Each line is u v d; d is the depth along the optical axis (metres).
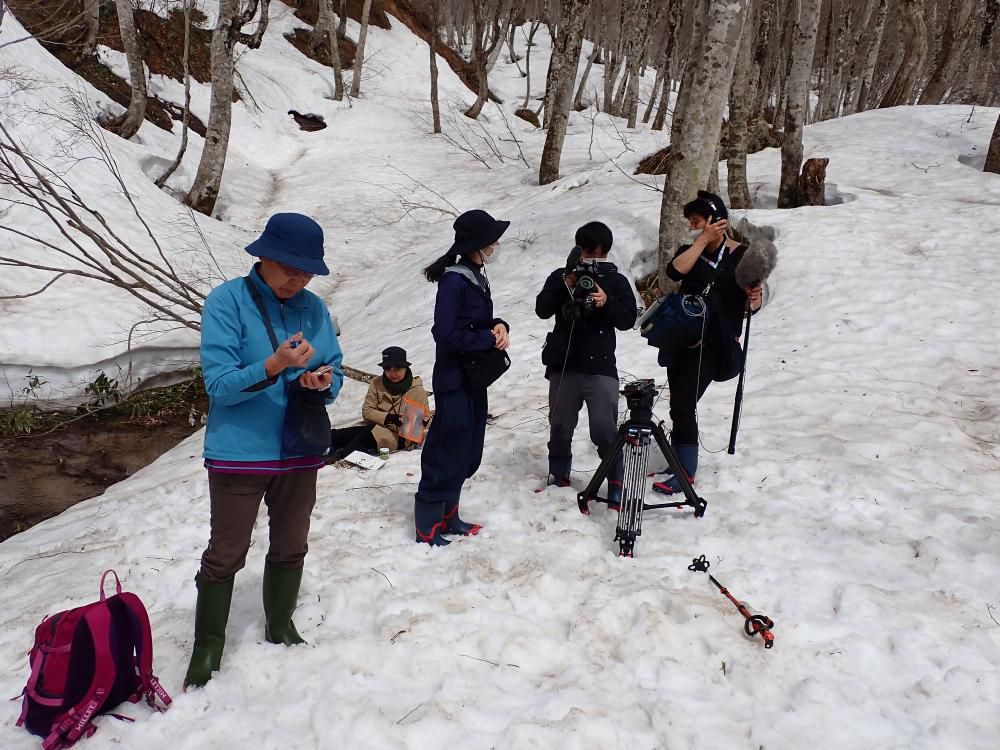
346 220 16.41
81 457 7.95
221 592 2.75
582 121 26.34
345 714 2.52
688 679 2.68
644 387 3.71
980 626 2.89
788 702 2.54
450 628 3.02
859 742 2.34
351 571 3.58
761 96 18.08
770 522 3.85
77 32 17.56
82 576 3.96
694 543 3.68
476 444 3.81
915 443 4.76
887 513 3.91
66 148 12.90
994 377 5.84
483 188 18.20
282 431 2.68
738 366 4.23
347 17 30.03
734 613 3.03
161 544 4.30
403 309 10.41
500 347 3.60
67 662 2.52
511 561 3.58
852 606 3.02
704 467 4.61
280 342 2.62
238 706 2.63
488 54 25.89
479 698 2.62
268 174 19.33
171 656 3.02
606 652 2.88
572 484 4.55
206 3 23.62
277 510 2.82
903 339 6.59
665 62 25.64
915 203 9.65
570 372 4.12
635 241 9.70
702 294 4.11
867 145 13.21
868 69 25.23
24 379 9.04
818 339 6.81
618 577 3.39
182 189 15.62
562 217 11.37
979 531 3.59
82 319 9.84
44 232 11.20
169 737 2.51
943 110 14.52
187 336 10.24
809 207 9.81
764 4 17.59
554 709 2.51
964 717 2.43
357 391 7.76
